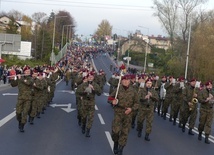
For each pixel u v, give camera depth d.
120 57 115.62
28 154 8.84
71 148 9.80
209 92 12.28
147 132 11.87
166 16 64.75
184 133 14.05
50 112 17.33
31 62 66.00
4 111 16.53
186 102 14.02
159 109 19.69
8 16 118.62
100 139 11.30
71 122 14.52
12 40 37.50
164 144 11.45
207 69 46.25
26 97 11.66
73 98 25.41
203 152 10.64
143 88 12.09
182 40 62.72
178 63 55.53
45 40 84.38
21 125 11.71
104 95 30.28
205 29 49.03
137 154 9.63
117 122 9.20
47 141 10.54
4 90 30.31
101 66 92.31
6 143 9.94
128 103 9.13
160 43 145.62
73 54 107.56
